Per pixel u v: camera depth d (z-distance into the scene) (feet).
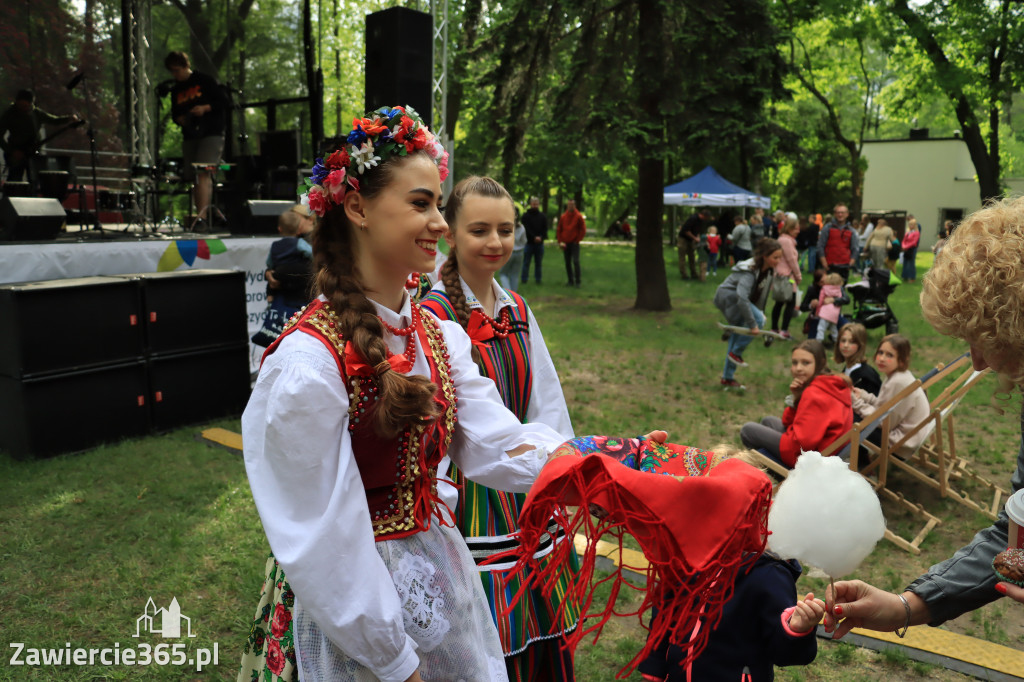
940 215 134.31
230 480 16.28
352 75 67.41
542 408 8.17
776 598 6.77
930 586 5.21
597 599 11.71
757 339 35.27
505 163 42.42
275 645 5.08
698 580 4.43
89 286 18.13
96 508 14.67
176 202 37.27
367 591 4.46
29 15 31.01
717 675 6.99
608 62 37.70
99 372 18.47
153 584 11.89
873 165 138.41
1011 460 19.13
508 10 40.37
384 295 5.22
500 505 7.19
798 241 65.05
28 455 17.33
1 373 17.42
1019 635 11.32
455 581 5.18
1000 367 4.26
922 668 10.34
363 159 4.83
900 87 83.71
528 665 7.22
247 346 21.79
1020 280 3.96
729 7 35.76
